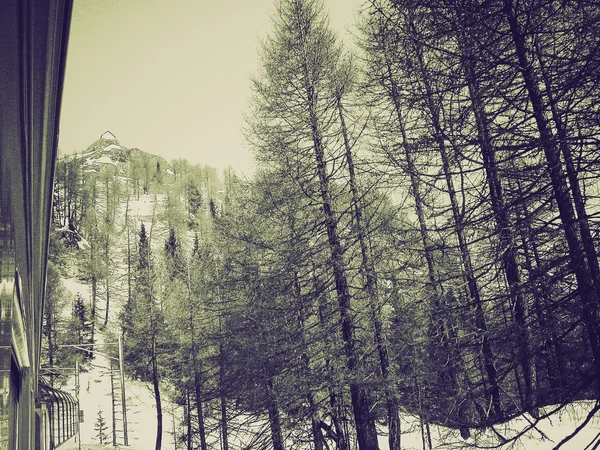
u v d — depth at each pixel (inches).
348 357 548.4
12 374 178.2
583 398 306.5
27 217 139.1
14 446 157.5
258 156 605.0
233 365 756.6
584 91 290.5
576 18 293.4
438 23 322.0
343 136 581.9
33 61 81.4
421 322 522.3
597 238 275.4
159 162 7603.4
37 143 115.4
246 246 739.4
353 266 576.1
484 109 331.9
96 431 1899.6
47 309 2361.0
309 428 636.7
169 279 1465.3
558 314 299.7
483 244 361.7
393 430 541.6
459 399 398.0
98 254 3629.4
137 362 1670.8
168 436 1840.6
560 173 280.5
